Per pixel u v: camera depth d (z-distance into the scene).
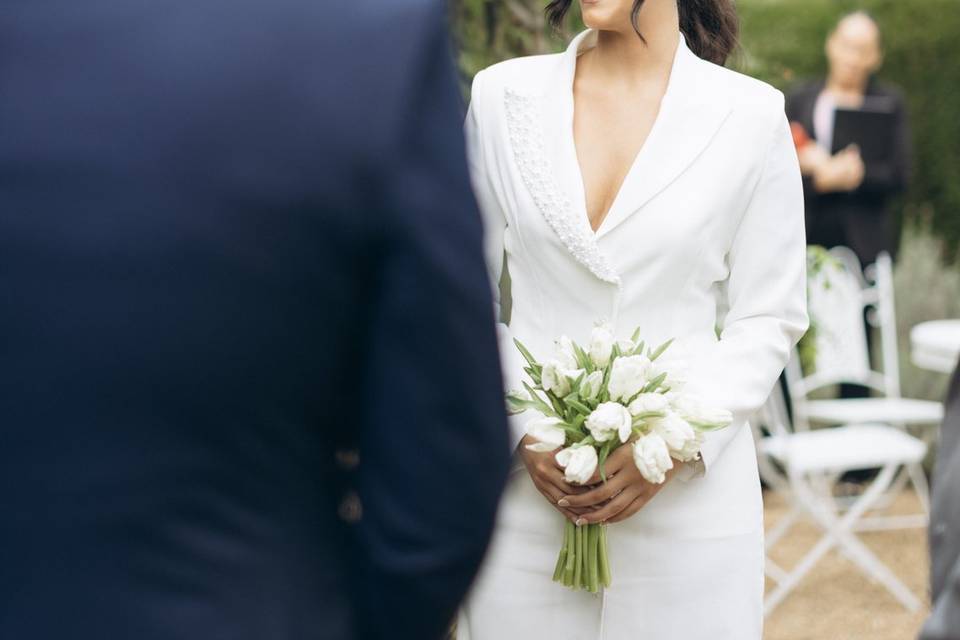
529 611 3.00
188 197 1.25
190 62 1.28
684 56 3.01
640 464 2.74
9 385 1.25
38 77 1.28
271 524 1.32
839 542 5.70
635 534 2.92
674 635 2.91
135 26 1.30
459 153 1.35
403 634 1.39
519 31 5.12
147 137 1.26
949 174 9.09
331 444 1.38
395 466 1.33
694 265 2.92
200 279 1.25
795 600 6.07
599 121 3.01
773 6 8.77
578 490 2.86
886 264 6.50
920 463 7.78
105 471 1.25
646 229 2.89
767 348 2.96
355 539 1.38
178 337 1.25
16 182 1.26
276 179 1.26
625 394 2.81
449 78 1.37
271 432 1.30
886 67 9.16
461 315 1.31
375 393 1.33
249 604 1.29
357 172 1.28
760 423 6.17
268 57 1.29
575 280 2.95
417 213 1.30
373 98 1.30
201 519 1.28
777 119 2.98
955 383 2.35
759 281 2.98
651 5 2.97
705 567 2.91
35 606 1.25
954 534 2.23
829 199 7.38
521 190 2.98
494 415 1.33
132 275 1.24
